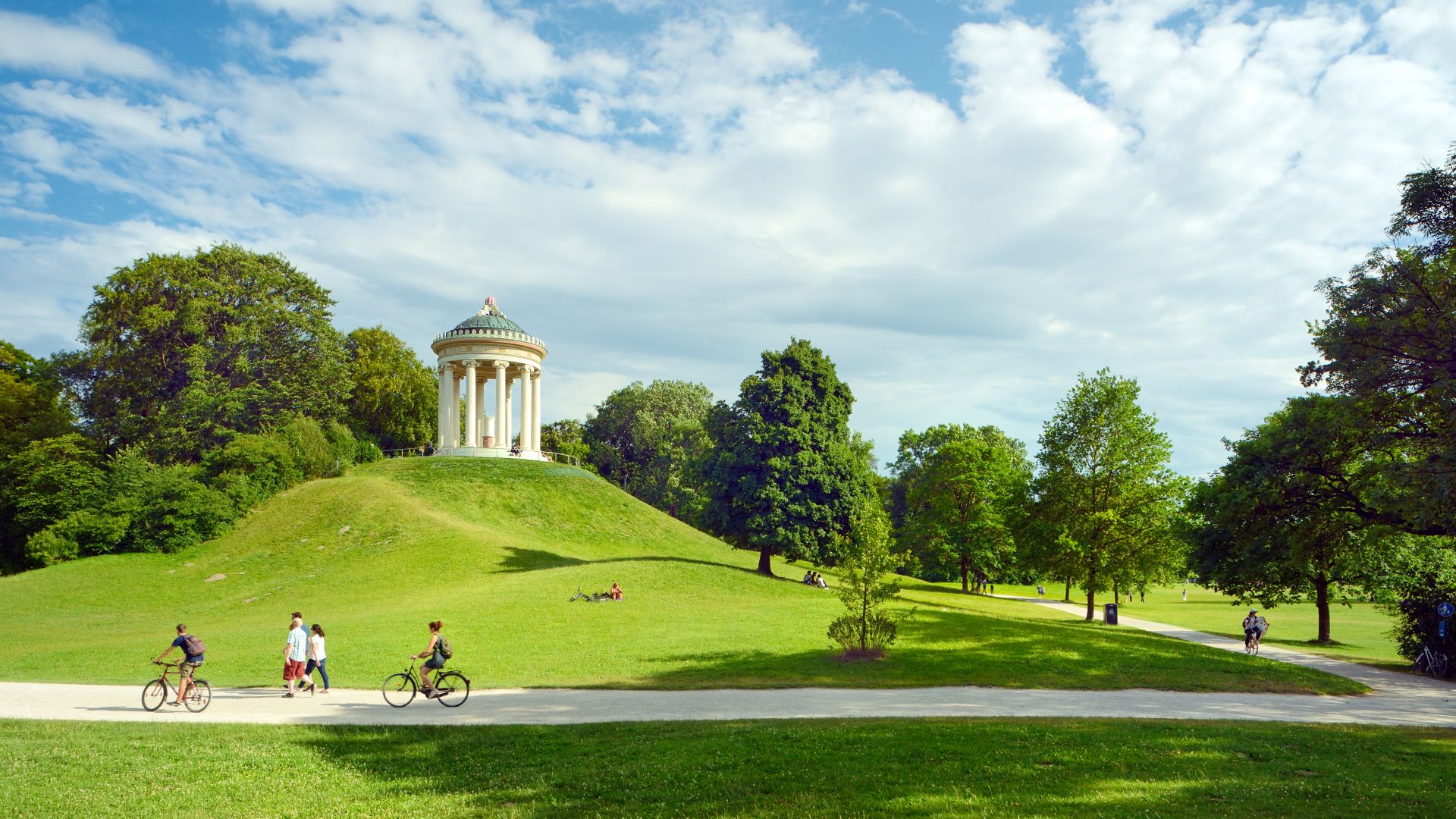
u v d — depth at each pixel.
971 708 21.86
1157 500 50.50
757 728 18.23
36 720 20.36
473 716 20.64
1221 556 44.06
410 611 39.16
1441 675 30.78
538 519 70.62
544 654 30.11
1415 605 33.19
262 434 68.19
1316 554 36.69
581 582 46.25
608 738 17.64
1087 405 51.84
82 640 38.94
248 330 69.19
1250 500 34.66
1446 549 39.94
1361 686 27.55
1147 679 27.44
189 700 22.08
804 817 11.87
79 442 63.12
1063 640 34.41
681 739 17.19
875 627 29.91
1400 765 14.94
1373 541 30.42
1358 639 47.94
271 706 22.36
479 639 32.88
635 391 122.75
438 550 56.19
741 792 13.23
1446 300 25.56
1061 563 51.19
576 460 103.12
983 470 78.50
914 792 12.98
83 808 13.13
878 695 23.92
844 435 59.69
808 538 53.22
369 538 59.00
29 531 58.78
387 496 66.44
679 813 12.28
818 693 24.27
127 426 66.00
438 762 15.95
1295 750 15.98
